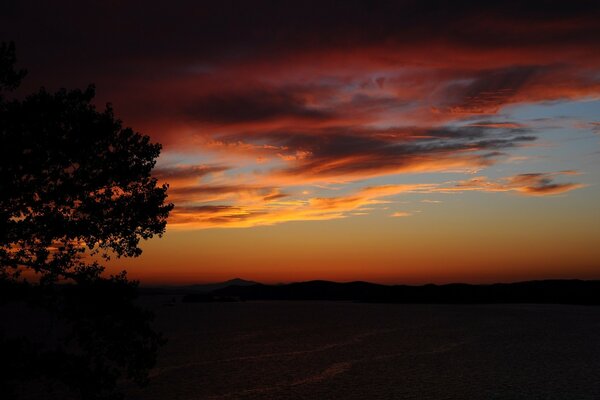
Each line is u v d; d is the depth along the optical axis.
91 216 16.23
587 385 52.53
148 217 16.94
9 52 15.12
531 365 65.75
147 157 17.22
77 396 43.62
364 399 46.03
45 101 15.44
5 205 15.02
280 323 148.88
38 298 15.52
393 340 97.19
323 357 72.31
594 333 112.31
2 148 14.58
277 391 49.00
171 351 78.94
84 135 15.73
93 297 15.97
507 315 187.88
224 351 78.75
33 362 15.30
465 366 64.75
